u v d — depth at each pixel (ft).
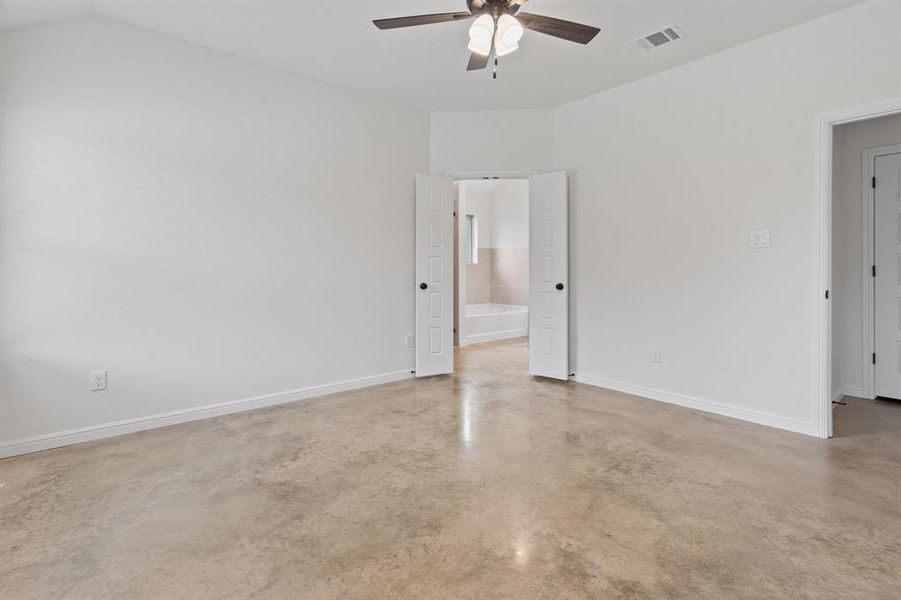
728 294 11.01
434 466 8.25
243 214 11.52
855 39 9.03
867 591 5.01
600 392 13.28
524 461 8.45
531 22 7.98
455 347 21.67
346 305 13.48
